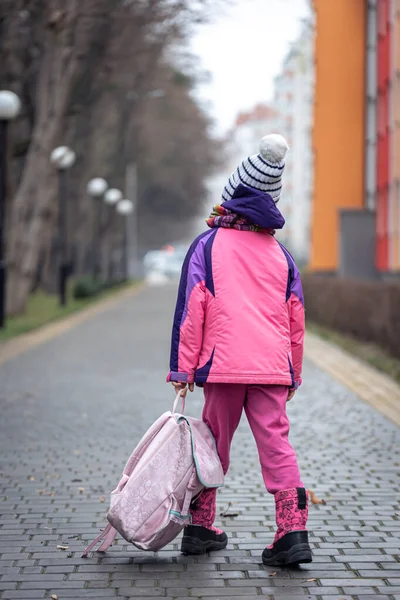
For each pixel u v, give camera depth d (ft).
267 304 16.66
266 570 16.56
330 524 19.53
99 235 168.86
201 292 16.57
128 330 74.43
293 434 30.14
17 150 92.84
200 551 17.48
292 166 344.69
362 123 104.94
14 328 71.00
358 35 103.86
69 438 29.58
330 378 44.68
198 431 16.98
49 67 86.58
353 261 93.71
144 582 15.97
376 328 54.75
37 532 19.04
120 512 16.56
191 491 16.70
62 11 73.05
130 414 34.19
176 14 78.74
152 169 250.57
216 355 16.44
